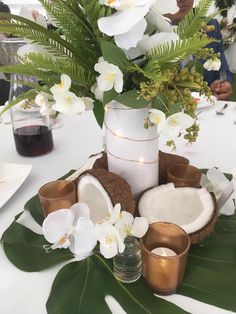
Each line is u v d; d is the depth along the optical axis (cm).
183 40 36
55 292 40
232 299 38
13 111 72
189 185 51
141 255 39
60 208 48
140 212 46
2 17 39
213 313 36
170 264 36
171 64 38
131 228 40
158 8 39
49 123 77
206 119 93
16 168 68
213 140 81
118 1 35
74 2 39
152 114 40
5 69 43
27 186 64
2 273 43
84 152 77
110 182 46
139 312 37
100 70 37
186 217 46
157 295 39
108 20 35
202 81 41
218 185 53
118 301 38
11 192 60
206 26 42
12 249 46
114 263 42
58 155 76
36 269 43
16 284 42
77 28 41
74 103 40
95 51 42
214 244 46
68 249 47
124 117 45
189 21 42
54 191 51
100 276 42
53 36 41
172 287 38
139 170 49
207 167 68
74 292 39
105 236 39
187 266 42
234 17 193
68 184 51
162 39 38
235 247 45
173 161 56
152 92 35
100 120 43
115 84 38
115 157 49
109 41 38
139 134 46
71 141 83
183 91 40
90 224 41
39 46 43
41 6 41
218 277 40
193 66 44
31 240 49
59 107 40
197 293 39
